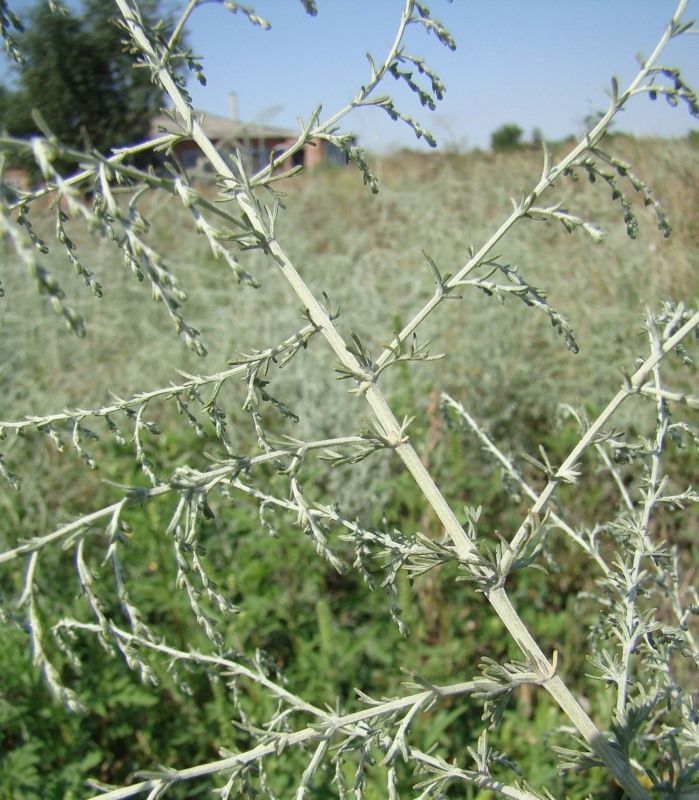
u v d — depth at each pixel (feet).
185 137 4.25
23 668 8.97
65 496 13.52
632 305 18.42
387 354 4.54
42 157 2.82
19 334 19.48
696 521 12.55
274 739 4.13
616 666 4.86
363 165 4.63
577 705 4.35
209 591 3.87
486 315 18.01
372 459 13.61
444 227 27.50
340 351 4.50
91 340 20.48
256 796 4.06
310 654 9.59
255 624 10.35
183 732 9.36
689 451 13.37
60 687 3.18
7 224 2.59
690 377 14.87
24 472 14.08
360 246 29.89
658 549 5.10
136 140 43.60
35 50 39.40
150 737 9.42
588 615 10.84
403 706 4.23
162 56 4.31
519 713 9.23
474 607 11.64
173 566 10.39
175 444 12.56
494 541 12.57
